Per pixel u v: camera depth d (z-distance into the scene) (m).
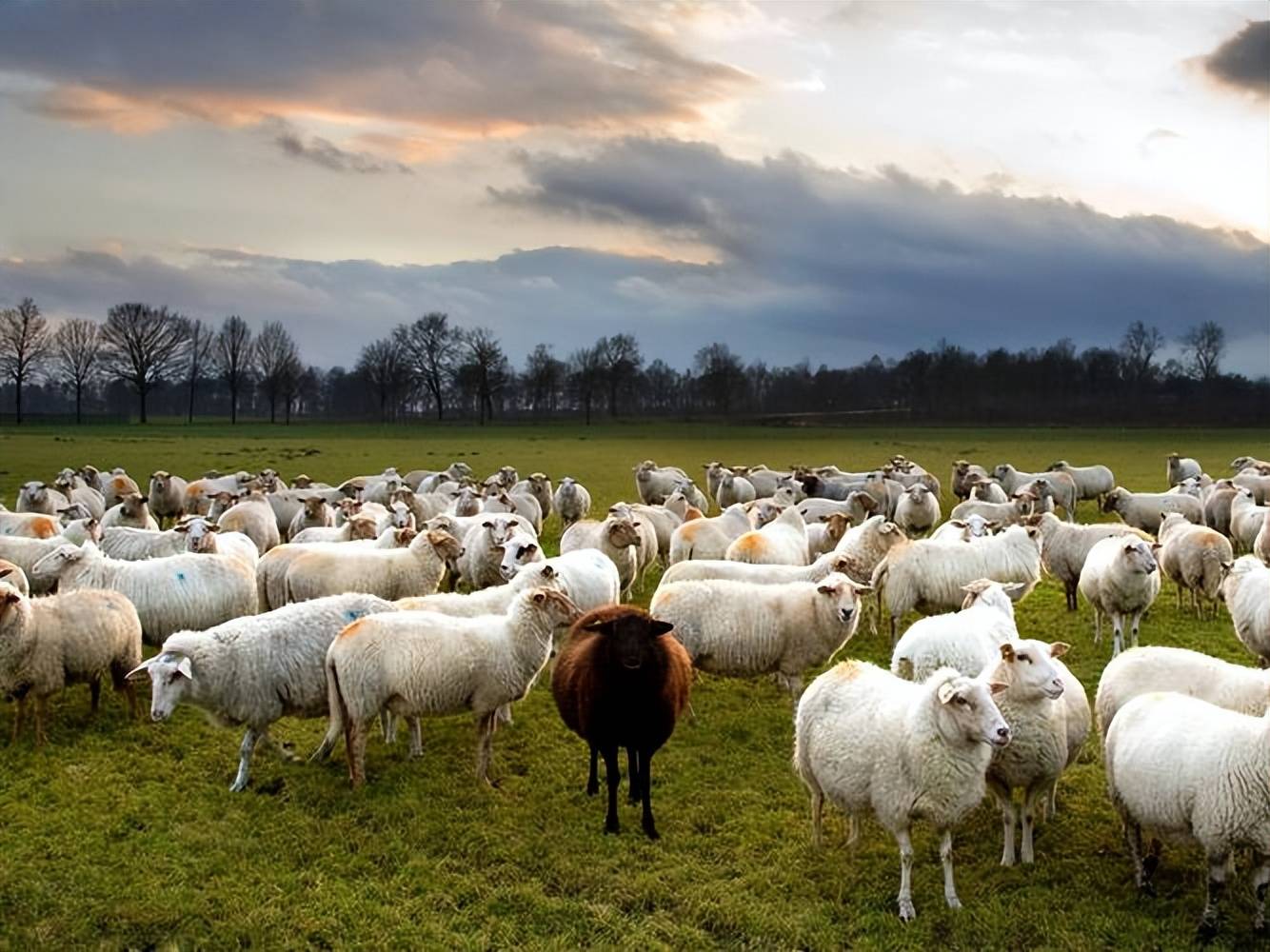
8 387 144.25
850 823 9.54
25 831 9.62
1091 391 138.88
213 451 69.94
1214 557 17.94
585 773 11.34
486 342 141.00
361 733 10.61
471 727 12.67
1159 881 8.88
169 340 138.25
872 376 151.62
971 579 15.73
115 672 12.62
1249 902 8.45
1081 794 10.72
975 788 8.36
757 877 8.98
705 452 75.19
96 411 180.00
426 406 162.25
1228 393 134.62
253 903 8.41
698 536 19.50
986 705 7.99
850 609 12.45
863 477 38.03
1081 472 40.69
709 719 12.95
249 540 18.88
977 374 142.50
